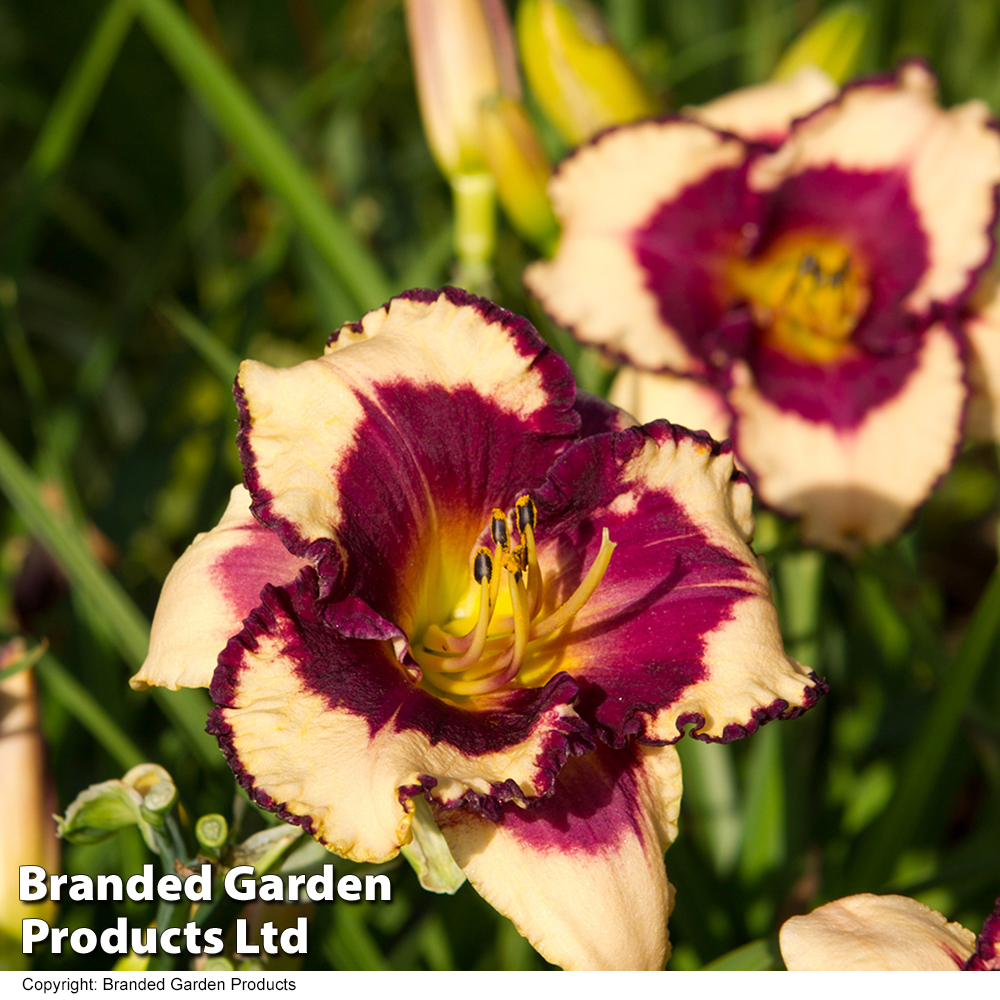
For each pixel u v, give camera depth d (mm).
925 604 843
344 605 600
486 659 626
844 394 756
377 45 962
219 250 1056
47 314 1014
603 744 617
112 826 619
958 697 702
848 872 741
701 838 757
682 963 728
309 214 774
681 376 757
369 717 594
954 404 753
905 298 760
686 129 749
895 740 790
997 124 750
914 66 752
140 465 820
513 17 1005
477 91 766
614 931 598
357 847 580
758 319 762
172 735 757
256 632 594
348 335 624
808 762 764
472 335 622
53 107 1159
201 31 1037
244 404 604
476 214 778
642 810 611
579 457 618
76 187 1176
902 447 751
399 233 925
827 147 753
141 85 1119
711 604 618
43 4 1100
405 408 616
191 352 829
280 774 584
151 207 1176
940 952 603
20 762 661
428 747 593
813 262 750
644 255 759
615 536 625
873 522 746
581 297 757
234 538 622
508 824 603
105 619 743
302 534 596
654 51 1021
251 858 613
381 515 611
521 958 721
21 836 658
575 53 759
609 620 622
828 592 823
